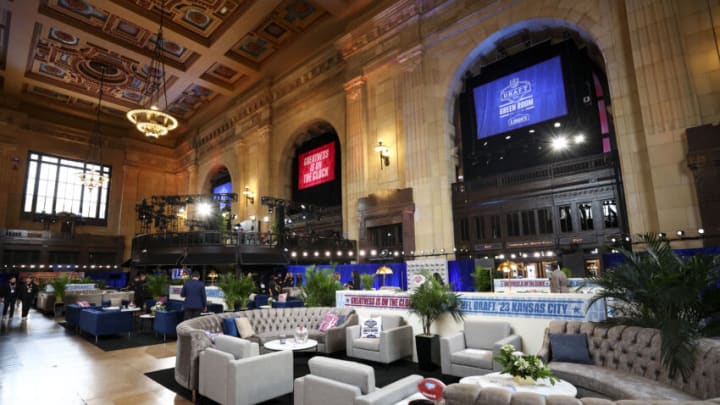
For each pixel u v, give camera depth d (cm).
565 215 1183
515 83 1396
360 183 1652
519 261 1250
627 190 1013
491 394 244
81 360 725
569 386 360
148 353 784
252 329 701
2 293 1897
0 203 2403
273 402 498
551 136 1291
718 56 909
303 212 2097
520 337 555
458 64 1429
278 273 1644
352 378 330
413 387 341
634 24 1016
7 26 1816
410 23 1548
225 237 1575
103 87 2358
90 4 1656
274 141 2231
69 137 2719
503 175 1319
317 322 770
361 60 1728
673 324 387
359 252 1562
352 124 1717
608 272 491
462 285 1234
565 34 1299
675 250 861
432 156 1434
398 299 709
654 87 970
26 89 2402
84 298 1333
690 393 370
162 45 1966
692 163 880
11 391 543
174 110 2700
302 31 1883
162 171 3059
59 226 2645
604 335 472
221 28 1827
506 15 1320
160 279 1367
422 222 1414
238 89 2367
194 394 507
